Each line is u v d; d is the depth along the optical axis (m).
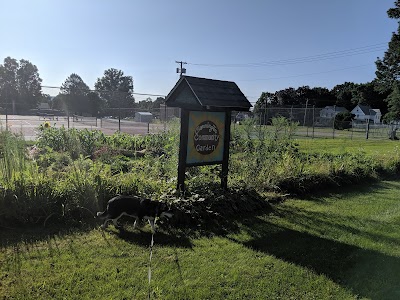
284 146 9.82
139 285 3.37
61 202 5.05
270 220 5.86
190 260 4.02
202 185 6.25
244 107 6.24
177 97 5.85
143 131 25.17
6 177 4.98
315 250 4.65
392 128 33.31
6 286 3.18
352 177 9.77
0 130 6.31
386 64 41.72
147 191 5.75
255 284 3.59
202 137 6.01
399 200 7.98
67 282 3.32
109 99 45.03
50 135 11.55
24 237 4.30
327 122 41.44
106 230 4.74
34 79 68.38
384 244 5.03
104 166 6.66
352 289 3.63
